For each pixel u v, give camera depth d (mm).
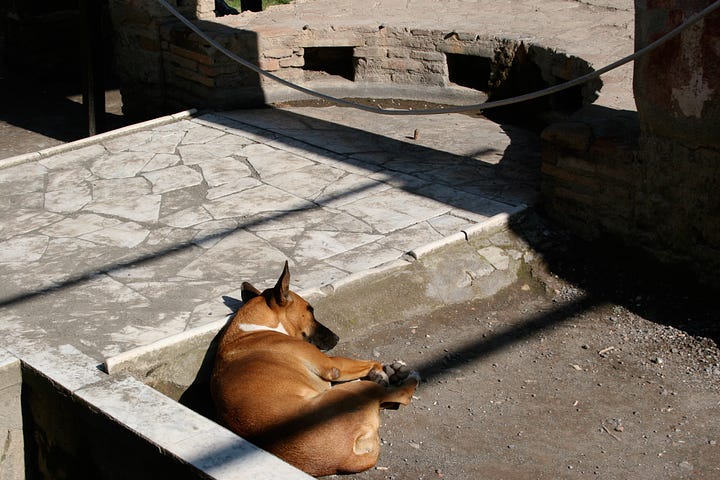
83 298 6184
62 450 5297
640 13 6332
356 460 4668
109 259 6746
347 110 10133
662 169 6598
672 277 6750
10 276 6512
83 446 5094
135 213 7527
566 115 9312
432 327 6359
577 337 6289
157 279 6430
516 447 5172
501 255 6996
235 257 6723
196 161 8617
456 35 10203
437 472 4953
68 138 10852
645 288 6738
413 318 6426
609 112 7555
